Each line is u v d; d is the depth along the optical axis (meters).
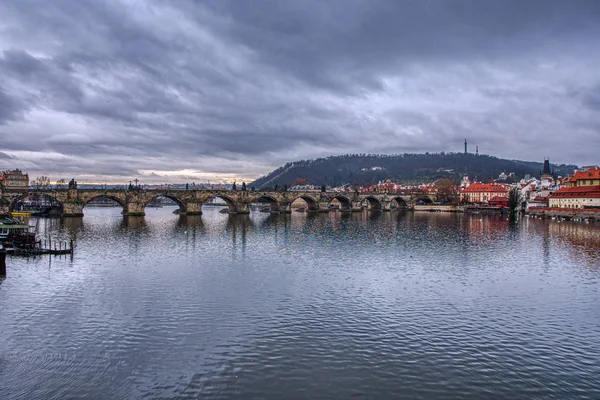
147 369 39.72
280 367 40.09
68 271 77.56
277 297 61.44
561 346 45.09
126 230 149.00
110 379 38.03
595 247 111.44
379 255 97.31
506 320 52.62
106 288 65.94
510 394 35.91
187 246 110.31
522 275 76.56
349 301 59.78
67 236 129.88
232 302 58.94
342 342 45.53
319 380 37.91
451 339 46.62
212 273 76.75
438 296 62.59
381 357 42.16
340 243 118.44
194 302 58.84
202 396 35.47
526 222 197.38
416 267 83.25
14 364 40.62
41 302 58.66
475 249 107.50
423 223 192.00
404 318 52.97
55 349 43.75
